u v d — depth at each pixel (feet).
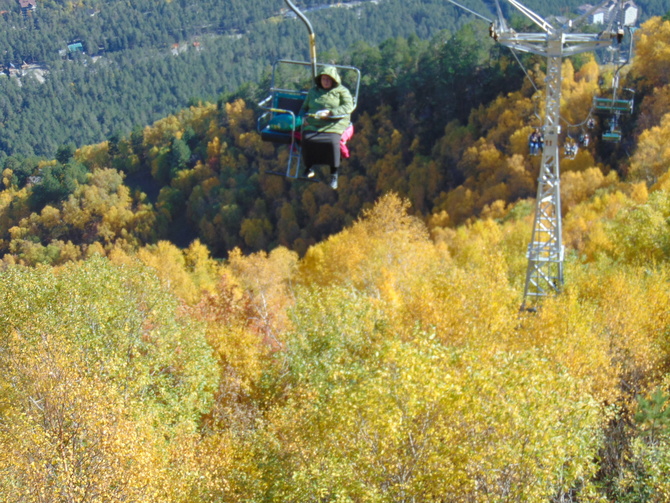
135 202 423.64
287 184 379.14
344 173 369.09
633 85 273.95
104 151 497.87
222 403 98.73
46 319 84.64
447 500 48.78
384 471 48.83
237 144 427.33
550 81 96.89
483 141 300.81
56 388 60.29
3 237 426.92
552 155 99.86
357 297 96.32
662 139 211.00
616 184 201.77
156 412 74.59
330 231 347.15
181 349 91.30
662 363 75.87
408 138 366.63
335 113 40.34
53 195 419.95
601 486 52.65
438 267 133.39
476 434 48.91
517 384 52.29
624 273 100.37
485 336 77.25
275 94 42.96
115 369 71.10
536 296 103.19
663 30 277.44
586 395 53.11
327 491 50.11
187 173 426.92
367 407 50.70
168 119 488.02
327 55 412.16
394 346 54.65
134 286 98.68
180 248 388.98
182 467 62.54
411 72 378.32
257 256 226.38
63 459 52.54
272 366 95.25
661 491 50.98
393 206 177.68
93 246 376.07
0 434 63.10
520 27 314.55
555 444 47.67
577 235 156.97
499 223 210.59
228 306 136.87
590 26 229.25
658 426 56.70
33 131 652.07
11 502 51.57
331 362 76.18
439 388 49.34
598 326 80.38
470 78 353.51
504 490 47.03
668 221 127.75
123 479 54.29
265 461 61.00
